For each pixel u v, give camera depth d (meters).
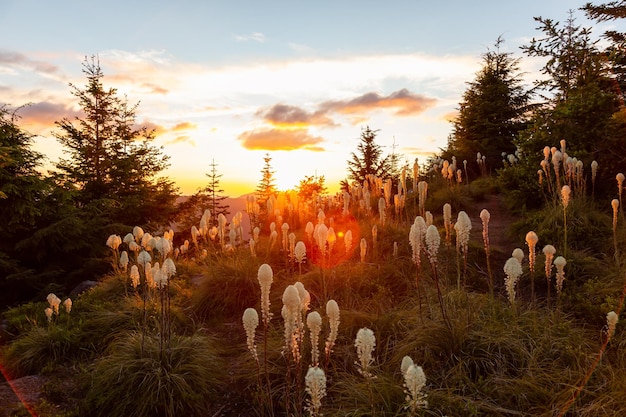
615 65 11.30
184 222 18.92
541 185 8.76
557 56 16.03
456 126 20.70
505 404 3.87
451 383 4.14
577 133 9.31
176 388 4.44
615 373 4.02
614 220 6.12
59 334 5.79
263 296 3.50
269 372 4.68
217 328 6.21
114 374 4.54
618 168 8.66
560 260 5.03
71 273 11.86
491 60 20.67
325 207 11.05
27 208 11.38
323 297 6.04
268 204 8.99
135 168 17.55
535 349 4.42
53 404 4.50
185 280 8.30
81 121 17.69
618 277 5.75
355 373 4.60
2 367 5.52
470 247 7.66
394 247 6.98
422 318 5.07
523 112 19.72
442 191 11.49
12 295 11.21
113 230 13.79
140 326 5.90
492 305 5.25
